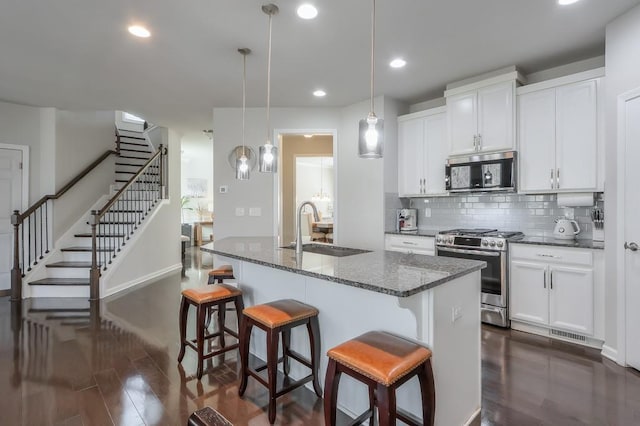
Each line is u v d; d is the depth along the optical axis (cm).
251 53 310
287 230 676
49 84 387
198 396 216
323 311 215
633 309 245
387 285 148
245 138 467
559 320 297
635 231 243
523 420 190
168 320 358
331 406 155
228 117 468
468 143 366
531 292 313
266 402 210
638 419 190
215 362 263
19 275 432
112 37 280
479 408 199
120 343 298
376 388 140
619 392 217
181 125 586
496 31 273
